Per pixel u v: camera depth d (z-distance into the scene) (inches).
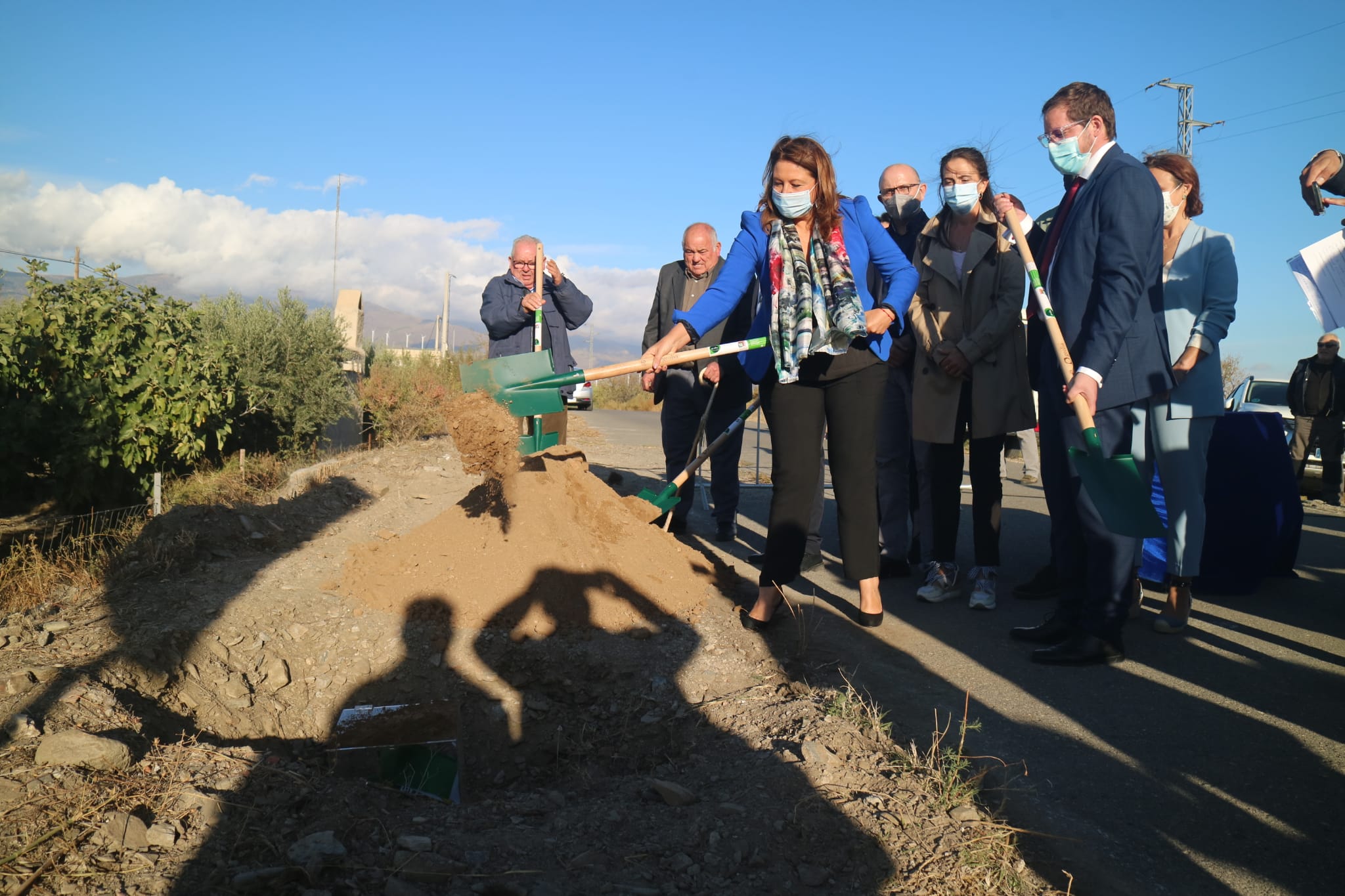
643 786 102.0
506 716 134.6
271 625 148.9
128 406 287.6
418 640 148.6
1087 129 147.6
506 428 160.1
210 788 90.7
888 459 209.6
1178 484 167.0
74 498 284.0
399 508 251.9
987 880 83.9
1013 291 178.1
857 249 153.4
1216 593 201.3
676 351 157.4
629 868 83.1
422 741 127.0
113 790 88.1
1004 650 157.2
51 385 282.0
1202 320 166.2
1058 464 155.3
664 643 150.5
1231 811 99.8
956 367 179.5
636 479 357.7
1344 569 229.1
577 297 236.8
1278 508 200.4
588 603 155.6
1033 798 102.2
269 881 76.0
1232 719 125.4
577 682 141.9
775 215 155.3
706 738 118.4
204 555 179.5
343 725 129.7
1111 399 147.3
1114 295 139.0
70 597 153.6
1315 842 93.7
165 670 127.0
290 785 93.6
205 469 316.5
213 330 372.2
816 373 156.3
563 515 169.8
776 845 87.4
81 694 109.6
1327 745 116.8
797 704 122.1
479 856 83.0
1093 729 122.2
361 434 456.4
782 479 158.4
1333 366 390.0
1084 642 149.9
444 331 2174.0
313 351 391.5
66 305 286.8
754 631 160.6
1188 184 168.6
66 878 74.6
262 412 368.5
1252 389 512.7
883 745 111.3
